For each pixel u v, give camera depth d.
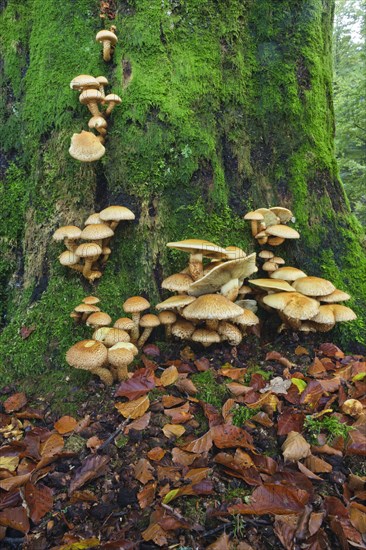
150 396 0.58
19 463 0.49
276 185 0.83
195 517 0.43
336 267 0.82
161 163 0.73
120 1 0.76
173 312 0.68
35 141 0.76
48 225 0.74
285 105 0.83
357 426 0.54
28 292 0.74
